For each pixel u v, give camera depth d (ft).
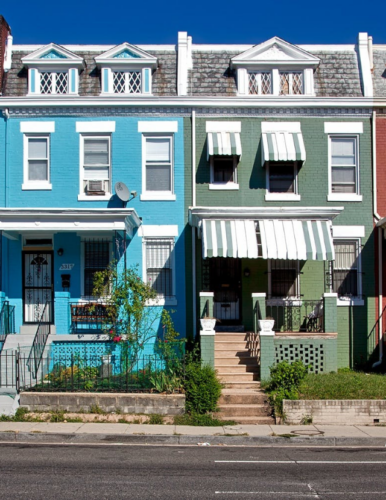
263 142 60.80
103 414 44.27
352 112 62.54
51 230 57.00
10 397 47.14
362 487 27.91
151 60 62.90
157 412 44.52
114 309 54.75
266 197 61.67
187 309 60.90
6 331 59.06
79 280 61.31
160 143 62.90
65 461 32.99
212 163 62.13
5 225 55.88
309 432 40.68
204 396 44.91
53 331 59.98
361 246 61.72
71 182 62.03
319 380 48.26
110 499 25.66
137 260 61.36
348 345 60.64
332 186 62.54
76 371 51.29
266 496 26.35
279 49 63.31
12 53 65.57
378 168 62.44
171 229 61.52
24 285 62.13
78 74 63.52
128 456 34.53
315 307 58.13
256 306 54.49
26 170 62.39
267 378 49.19
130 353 54.70
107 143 62.75
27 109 62.23
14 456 34.27
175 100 61.87
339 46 66.18
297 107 62.34
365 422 43.55
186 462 33.04
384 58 66.80
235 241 55.31
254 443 38.99
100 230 57.47
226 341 55.01
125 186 59.21
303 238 55.77
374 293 61.31
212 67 64.80
